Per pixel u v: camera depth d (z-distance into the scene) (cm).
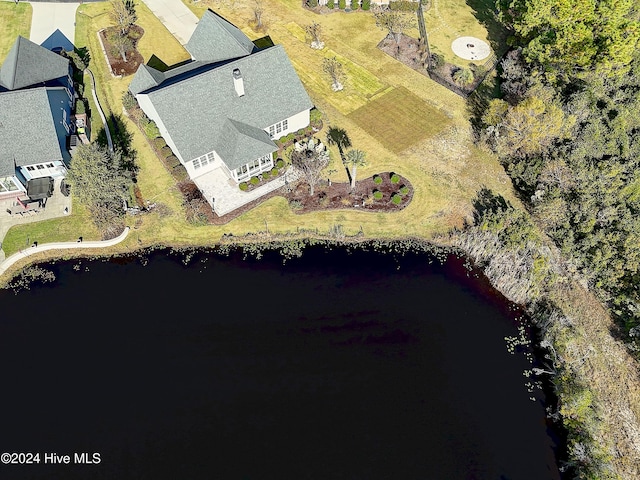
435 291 4375
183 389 3806
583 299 4212
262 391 3806
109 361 3941
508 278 4272
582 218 4419
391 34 6594
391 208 4850
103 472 3438
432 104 5772
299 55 6353
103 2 7138
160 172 5112
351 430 3631
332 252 4616
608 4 5034
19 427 3619
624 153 4641
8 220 4728
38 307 4244
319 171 5022
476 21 6819
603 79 5231
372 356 3991
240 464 3484
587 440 3438
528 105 4631
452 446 3566
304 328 4138
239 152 4734
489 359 3984
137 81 5341
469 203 4900
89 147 4512
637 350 3825
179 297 4316
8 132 4684
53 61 5538
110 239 4631
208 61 5581
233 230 4709
